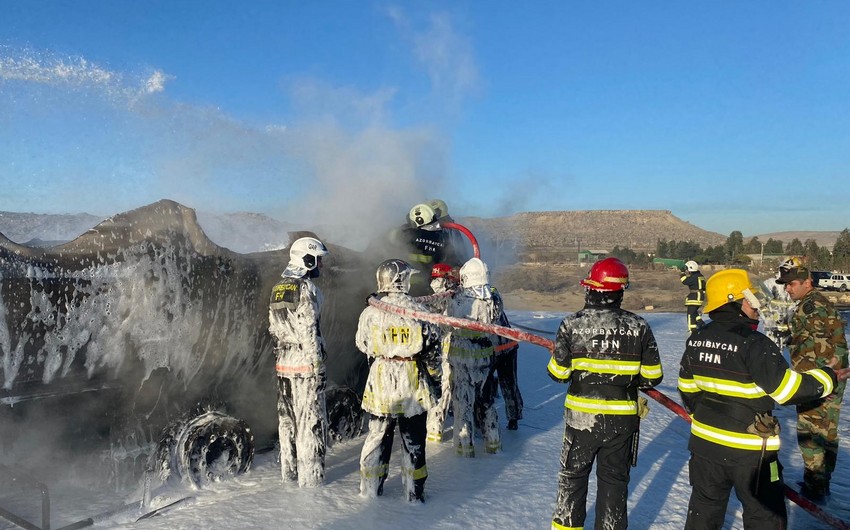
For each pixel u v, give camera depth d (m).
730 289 3.50
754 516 3.39
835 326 4.70
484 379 5.49
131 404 4.48
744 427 3.37
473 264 5.61
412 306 4.50
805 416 4.70
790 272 4.89
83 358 4.06
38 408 4.03
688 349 3.64
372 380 4.41
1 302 3.63
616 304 3.76
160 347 4.39
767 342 3.35
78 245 3.98
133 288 4.20
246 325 4.97
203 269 4.56
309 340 4.53
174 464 4.44
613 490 3.64
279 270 5.18
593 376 3.65
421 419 4.38
